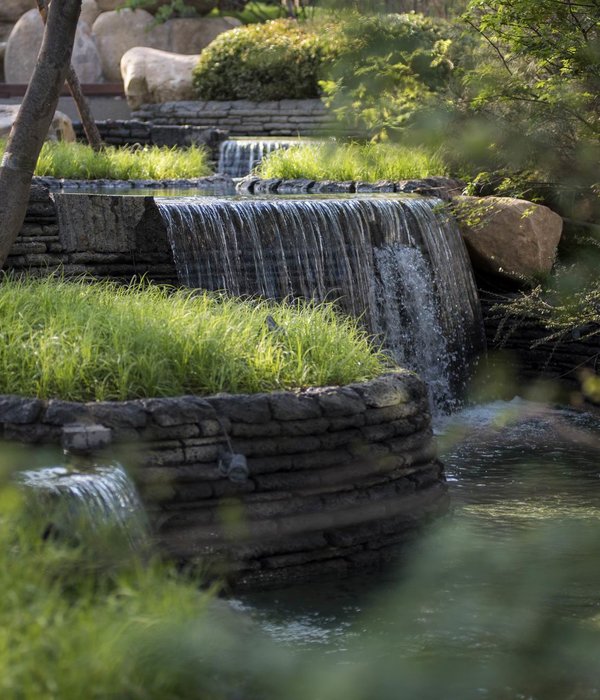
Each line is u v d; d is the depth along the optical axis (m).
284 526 7.31
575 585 7.18
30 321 8.02
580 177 13.17
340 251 11.52
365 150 15.50
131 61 22.20
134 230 10.23
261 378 7.83
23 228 9.72
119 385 7.35
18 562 4.94
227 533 7.09
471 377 12.93
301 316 9.06
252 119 20.89
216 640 5.57
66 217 9.92
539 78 13.46
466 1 15.30
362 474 7.76
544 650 6.14
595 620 6.59
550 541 8.07
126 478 6.71
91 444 6.80
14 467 6.53
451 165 14.89
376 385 8.04
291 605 6.79
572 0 12.41
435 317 12.43
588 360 12.39
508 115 13.30
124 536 6.32
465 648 6.15
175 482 7.03
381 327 11.88
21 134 8.79
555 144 13.02
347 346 8.59
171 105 21.56
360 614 6.65
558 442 11.21
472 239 13.22
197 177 16.31
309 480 7.50
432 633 6.36
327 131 18.03
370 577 7.35
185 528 6.98
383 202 12.13
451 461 10.41
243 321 8.47
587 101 12.74
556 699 5.52
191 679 4.96
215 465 7.16
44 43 8.80
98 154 16.11
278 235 11.05
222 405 7.29
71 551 5.69
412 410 8.26
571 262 13.77
